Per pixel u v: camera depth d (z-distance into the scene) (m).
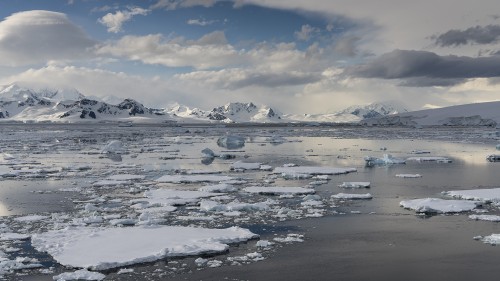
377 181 31.92
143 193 28.23
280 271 14.88
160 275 14.59
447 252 16.47
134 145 68.88
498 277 14.25
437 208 22.62
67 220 21.42
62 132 123.31
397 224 20.20
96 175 36.12
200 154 53.28
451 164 42.12
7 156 49.94
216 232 18.80
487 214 21.72
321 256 16.22
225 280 14.20
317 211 22.73
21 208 24.22
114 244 17.20
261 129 156.12
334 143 72.88
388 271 14.83
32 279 14.30
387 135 99.62
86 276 14.27
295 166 40.53
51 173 37.44
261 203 23.92
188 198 26.00
